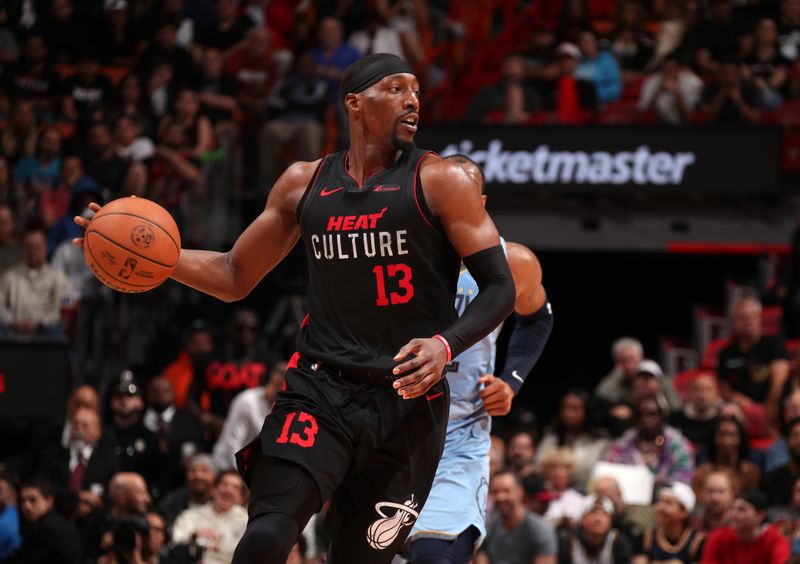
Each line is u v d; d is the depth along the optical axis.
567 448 13.27
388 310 4.69
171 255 4.86
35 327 14.66
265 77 19.81
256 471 4.63
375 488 4.76
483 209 4.69
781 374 14.16
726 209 18.56
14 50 21.62
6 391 12.58
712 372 16.58
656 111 18.75
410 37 19.36
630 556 10.88
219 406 14.11
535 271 6.47
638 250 18.64
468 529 6.34
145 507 10.74
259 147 18.48
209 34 21.17
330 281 4.76
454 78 19.33
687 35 20.45
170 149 17.62
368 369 4.66
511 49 20.58
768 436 13.89
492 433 14.02
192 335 14.95
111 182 17.91
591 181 18.11
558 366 20.62
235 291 5.15
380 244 4.66
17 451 12.75
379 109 4.73
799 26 20.48
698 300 20.39
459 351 4.43
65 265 15.83
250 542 4.41
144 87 19.78
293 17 21.38
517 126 18.09
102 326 15.63
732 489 11.55
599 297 20.59
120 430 12.64
